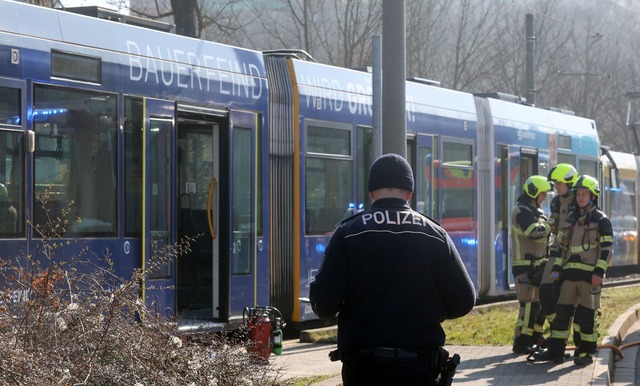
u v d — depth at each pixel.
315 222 15.92
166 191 12.98
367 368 5.78
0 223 10.70
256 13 42.81
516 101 23.12
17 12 11.20
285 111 15.46
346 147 16.78
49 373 6.77
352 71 17.23
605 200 29.70
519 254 13.25
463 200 20.03
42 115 11.32
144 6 33.72
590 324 12.34
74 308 7.57
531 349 12.71
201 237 14.30
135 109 12.62
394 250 5.82
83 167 11.78
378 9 41.62
